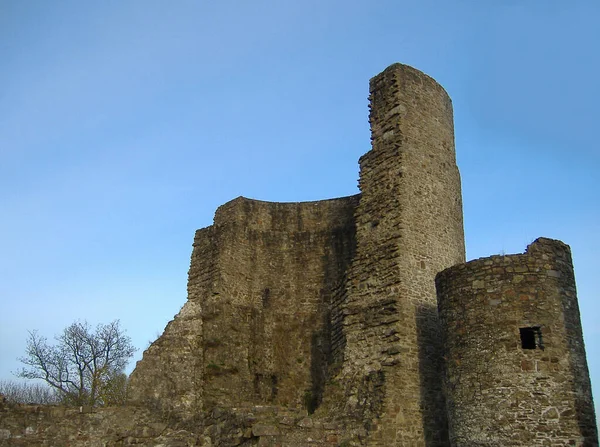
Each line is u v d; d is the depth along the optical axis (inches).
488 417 597.3
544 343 599.2
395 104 870.4
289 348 992.2
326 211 1063.0
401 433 711.7
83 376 1588.3
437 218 864.3
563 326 612.1
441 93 947.3
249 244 1043.3
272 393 967.0
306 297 1021.8
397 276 783.1
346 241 1027.9
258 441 682.8
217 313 947.3
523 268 627.5
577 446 567.2
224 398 906.1
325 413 768.9
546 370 588.7
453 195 915.4
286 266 1043.3
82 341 1615.4
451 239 882.1
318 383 961.5
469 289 646.5
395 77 884.0
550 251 639.8
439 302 689.0
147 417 828.6
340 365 802.8
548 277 625.3
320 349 979.9
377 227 833.5
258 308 1011.9
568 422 572.7
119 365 1648.6
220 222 1056.8
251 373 957.2
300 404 953.5
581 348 620.4
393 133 860.0
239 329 966.4
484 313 629.0
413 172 849.5
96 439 782.5
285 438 692.1
